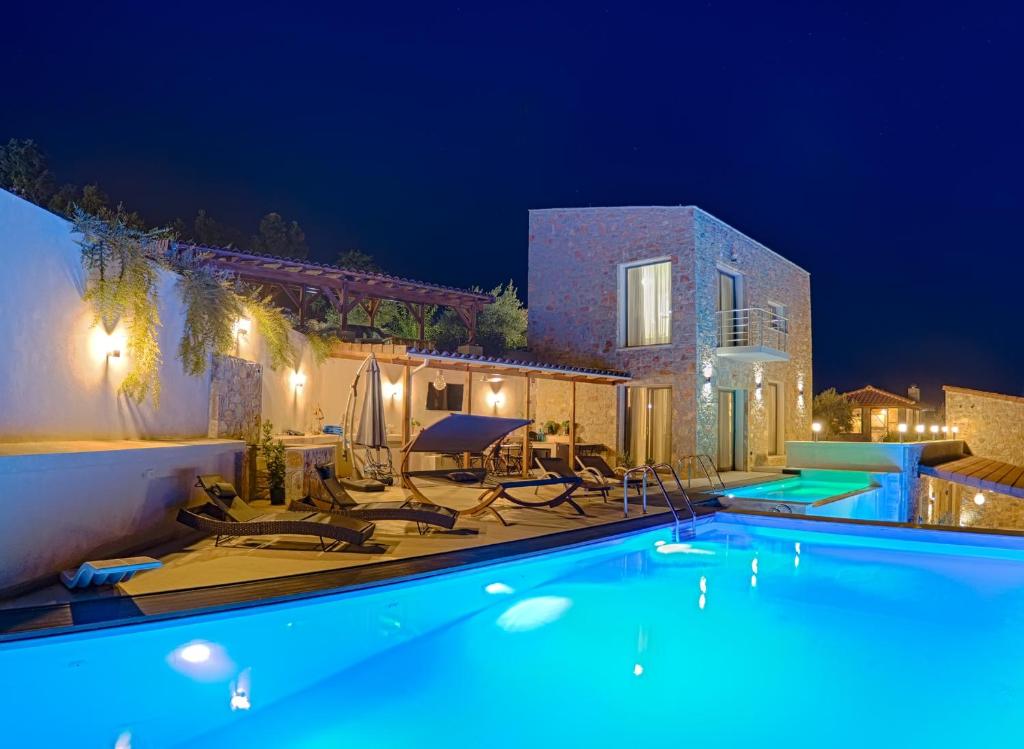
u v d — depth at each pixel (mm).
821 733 4270
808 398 24297
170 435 8938
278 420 12578
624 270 19219
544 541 7984
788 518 10016
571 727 4273
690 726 4348
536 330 20609
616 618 6453
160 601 5137
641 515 10203
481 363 14086
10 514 5148
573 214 20078
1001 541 8703
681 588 7449
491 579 6855
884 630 6191
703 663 5395
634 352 18594
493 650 5566
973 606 6895
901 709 4645
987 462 23797
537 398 20266
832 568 8289
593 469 12508
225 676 4730
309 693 4574
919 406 36938
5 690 4273
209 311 9305
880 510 16703
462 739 4074
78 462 5914
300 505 8781
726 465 19156
